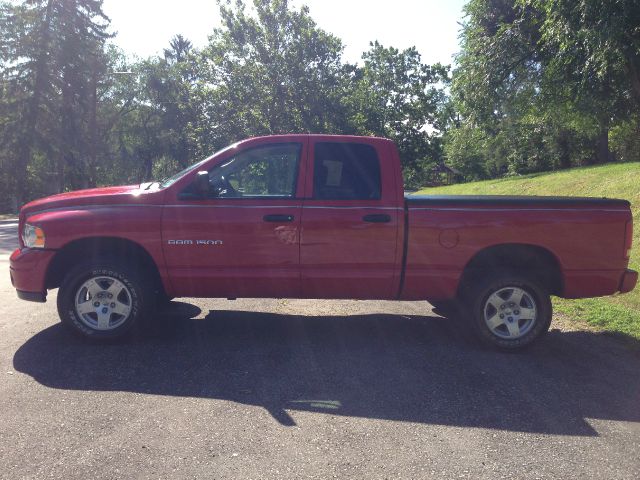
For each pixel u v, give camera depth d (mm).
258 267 5352
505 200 5422
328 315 6703
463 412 4008
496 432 3701
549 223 5371
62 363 4844
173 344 5445
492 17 23109
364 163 5477
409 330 6137
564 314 6973
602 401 4273
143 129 56688
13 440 3441
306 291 5457
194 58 34625
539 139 38094
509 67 21641
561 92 20281
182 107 35531
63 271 5598
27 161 40375
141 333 5773
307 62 32938
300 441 3508
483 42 22219
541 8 17031
